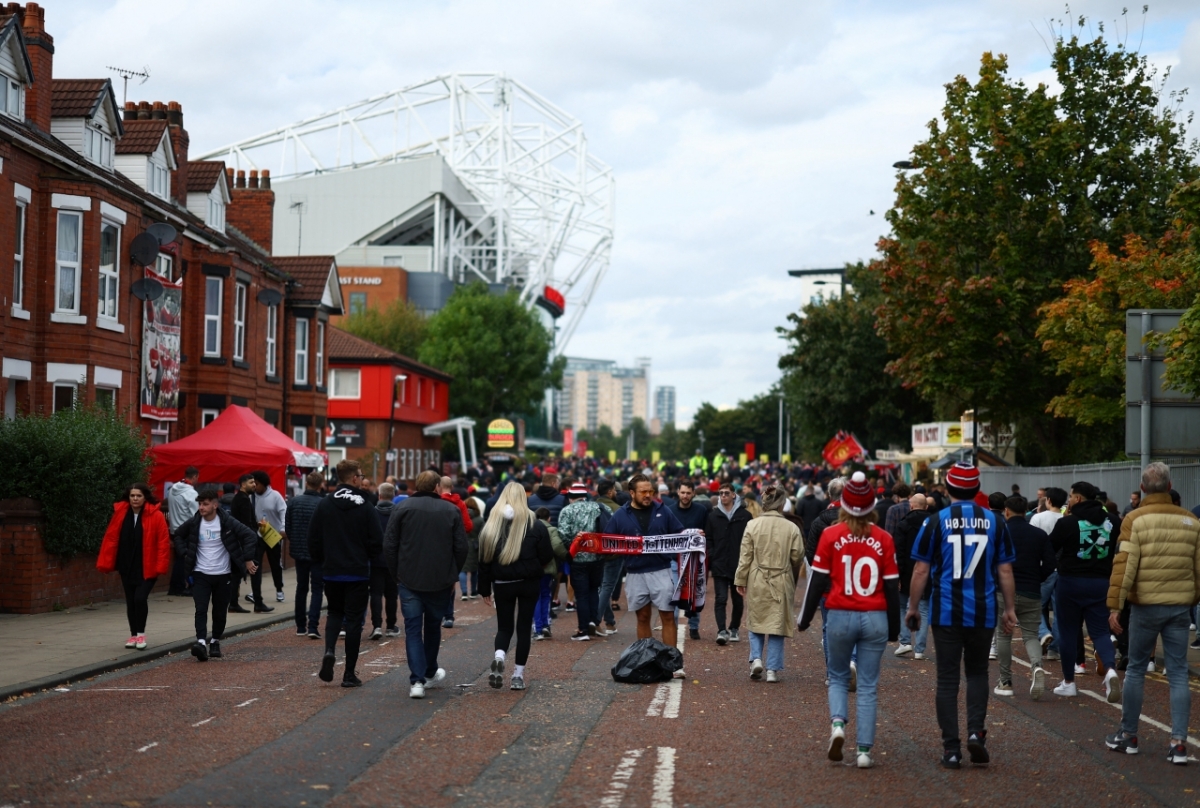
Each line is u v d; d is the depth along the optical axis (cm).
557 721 997
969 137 3148
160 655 1402
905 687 1233
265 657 1409
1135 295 2511
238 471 2497
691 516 1630
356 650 1175
